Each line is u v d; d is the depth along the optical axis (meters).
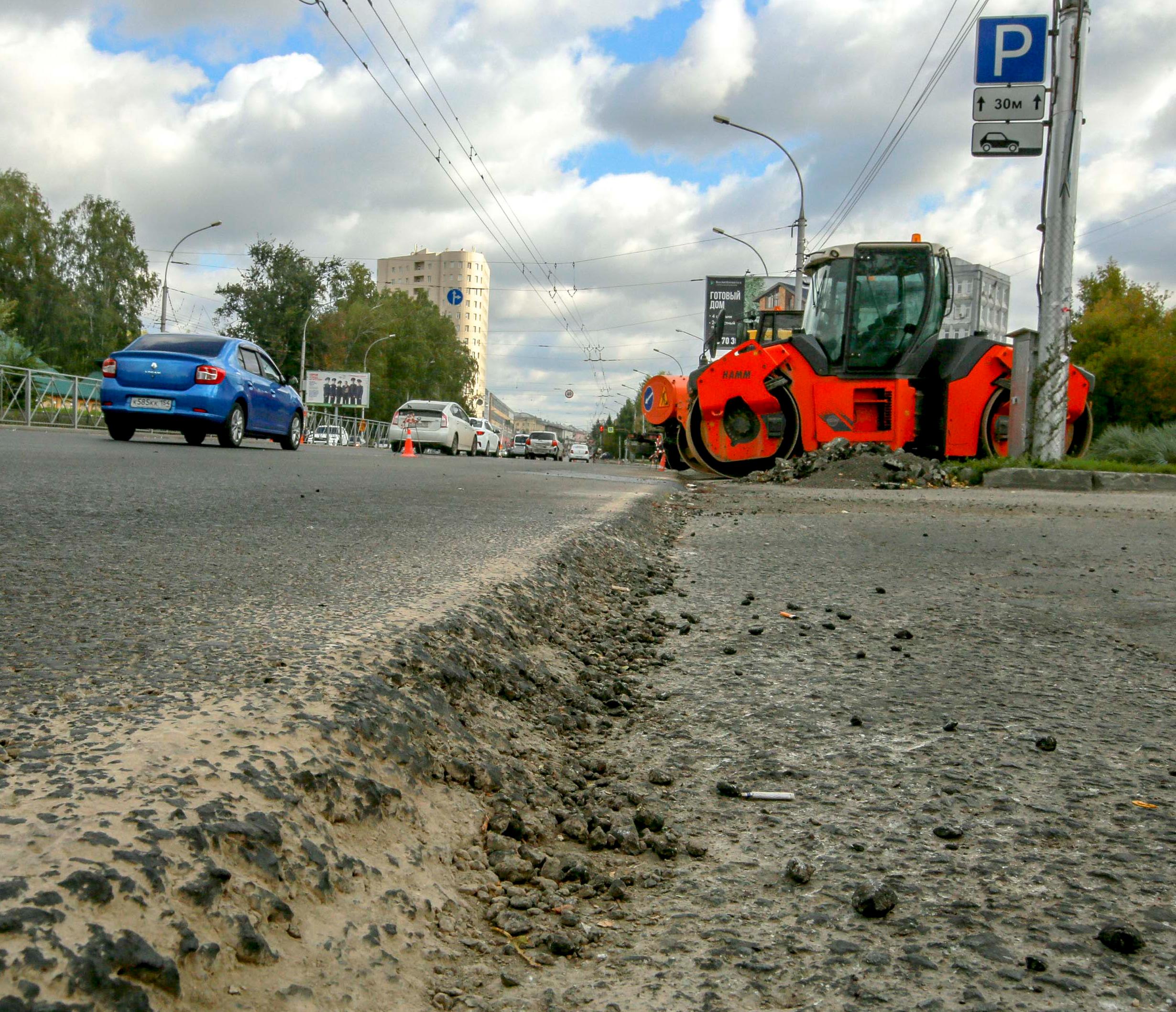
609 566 4.47
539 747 1.93
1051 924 1.30
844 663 2.90
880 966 1.18
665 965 1.18
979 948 1.23
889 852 1.55
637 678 2.69
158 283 63.50
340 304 80.94
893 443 14.73
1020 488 12.72
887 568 4.97
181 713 1.50
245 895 1.05
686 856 1.53
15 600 2.44
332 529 4.57
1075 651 3.11
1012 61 13.51
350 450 21.53
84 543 3.60
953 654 3.04
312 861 1.18
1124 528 7.23
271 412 15.62
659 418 21.55
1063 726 2.27
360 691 1.70
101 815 1.09
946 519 7.93
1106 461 13.89
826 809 1.74
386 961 1.09
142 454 10.77
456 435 32.69
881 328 14.70
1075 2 13.13
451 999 1.06
